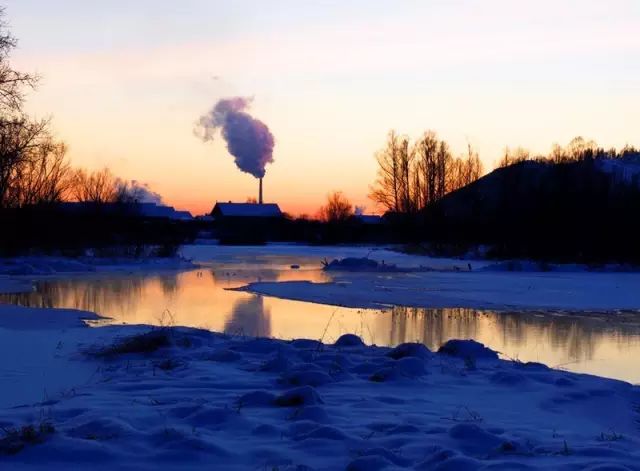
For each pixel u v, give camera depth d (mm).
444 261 48938
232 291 25281
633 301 23000
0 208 37469
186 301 21609
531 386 7688
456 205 61688
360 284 28781
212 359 8984
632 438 5637
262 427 5383
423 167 66938
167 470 4480
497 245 51906
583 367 11797
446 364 8938
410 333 15500
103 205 48469
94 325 15016
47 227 41906
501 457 4816
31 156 34656
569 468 4477
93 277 32156
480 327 16797
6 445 4793
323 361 8523
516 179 57125
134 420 5578
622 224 43125
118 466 4531
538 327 16953
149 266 40406
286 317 17844
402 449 4961
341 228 93438
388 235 89938
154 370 8219
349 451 4859
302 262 47594
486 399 7043
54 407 6141
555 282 30516
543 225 46188
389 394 7078
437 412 6324
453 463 4441
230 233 97812
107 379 7848
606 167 78438
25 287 26531
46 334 12016
